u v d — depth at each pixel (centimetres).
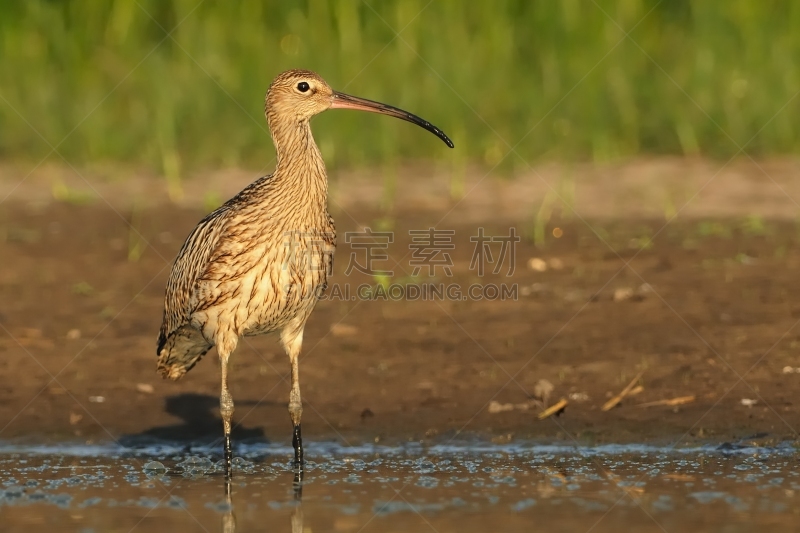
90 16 2580
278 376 1323
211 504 966
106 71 2497
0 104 2405
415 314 1484
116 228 1897
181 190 2098
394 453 1119
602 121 2281
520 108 2320
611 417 1180
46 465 1096
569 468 1053
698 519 897
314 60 2405
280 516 929
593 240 1750
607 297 1503
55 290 1603
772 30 2427
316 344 1401
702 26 2472
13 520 925
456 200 1988
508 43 2470
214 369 1352
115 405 1258
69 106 2409
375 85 2352
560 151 2234
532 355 1335
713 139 2250
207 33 2506
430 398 1246
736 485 988
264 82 2373
